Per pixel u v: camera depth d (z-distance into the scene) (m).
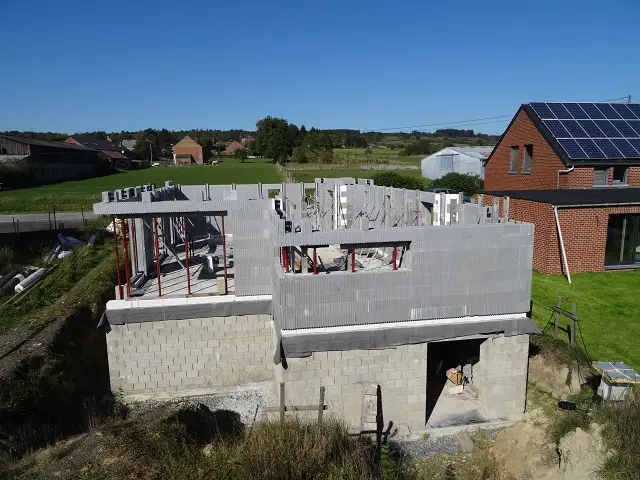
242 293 11.81
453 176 37.00
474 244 9.82
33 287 17.19
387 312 9.77
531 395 11.39
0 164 50.72
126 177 62.16
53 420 9.52
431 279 9.80
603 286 15.26
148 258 14.53
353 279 9.56
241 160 99.06
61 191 46.03
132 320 11.54
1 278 17.97
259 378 12.16
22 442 8.27
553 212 16.16
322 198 20.58
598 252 16.61
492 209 10.47
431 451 9.64
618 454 7.61
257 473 7.09
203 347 11.85
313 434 8.16
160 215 11.45
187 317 11.67
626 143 19.98
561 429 9.09
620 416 8.29
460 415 10.73
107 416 10.57
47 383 10.20
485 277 9.98
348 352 9.77
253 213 11.54
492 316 10.20
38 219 31.77
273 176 60.16
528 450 9.06
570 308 13.59
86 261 20.03
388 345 9.75
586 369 10.83
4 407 8.84
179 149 100.62
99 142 93.38
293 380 9.73
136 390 11.82
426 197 12.71
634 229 17.08
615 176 20.16
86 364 12.55
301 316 9.55
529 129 21.97
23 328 12.67
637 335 12.03
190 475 6.99
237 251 11.66
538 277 16.33
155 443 7.71
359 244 9.53
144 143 103.12
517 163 23.38
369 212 16.69
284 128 93.56
